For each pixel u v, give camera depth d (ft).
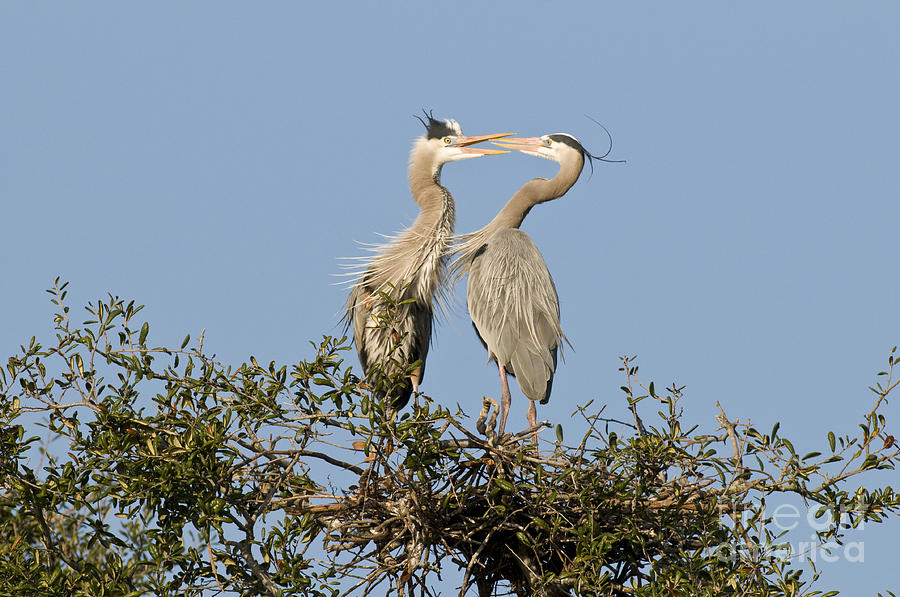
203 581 33.81
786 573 33.30
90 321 36.14
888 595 32.89
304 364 34.55
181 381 35.83
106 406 35.35
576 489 37.04
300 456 36.73
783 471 34.73
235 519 33.45
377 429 36.94
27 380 35.88
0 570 33.14
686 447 36.50
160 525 35.63
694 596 32.99
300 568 33.47
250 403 35.27
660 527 36.45
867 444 34.22
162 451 34.32
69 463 34.17
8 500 35.17
